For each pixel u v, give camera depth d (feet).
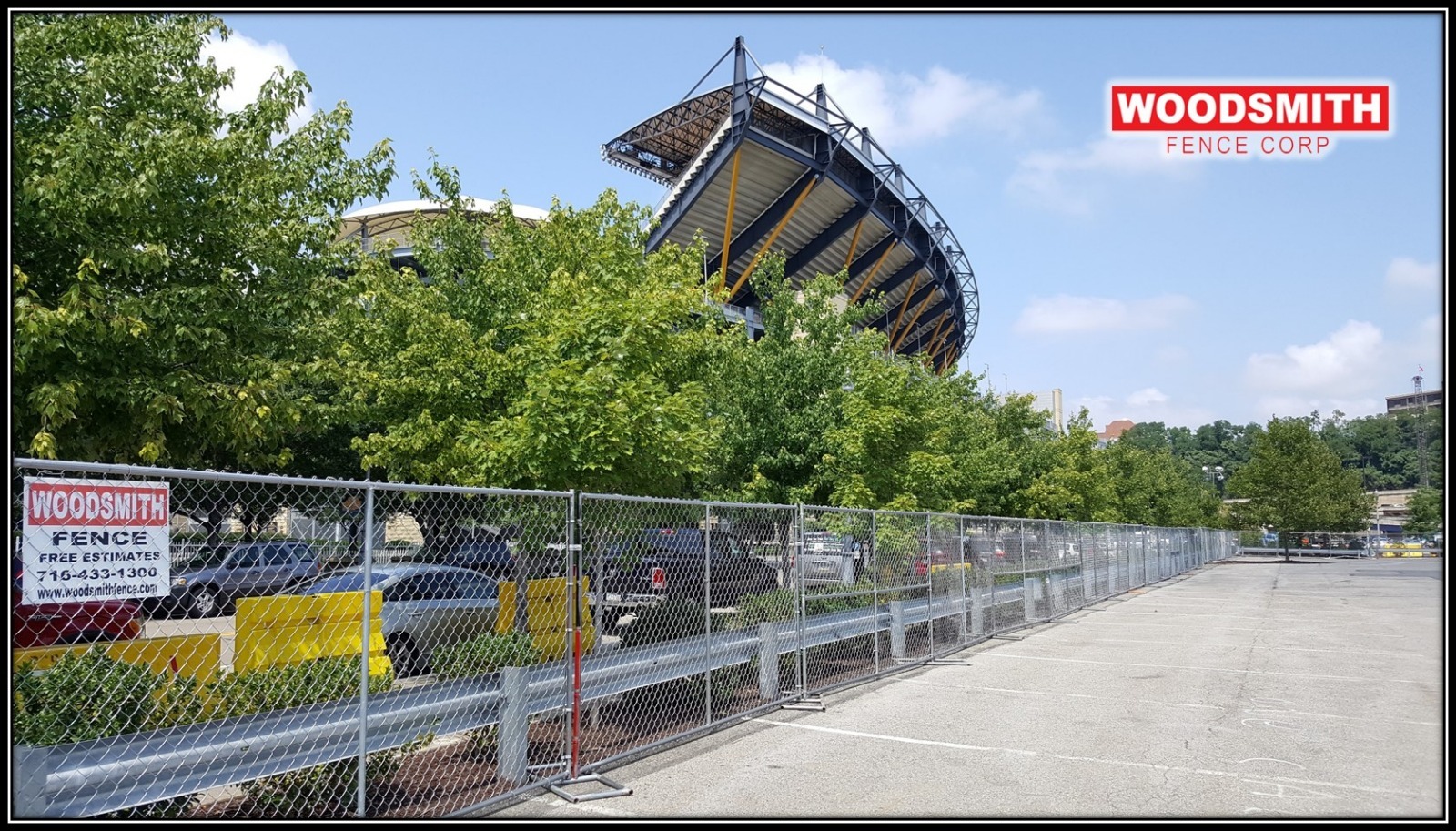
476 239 38.24
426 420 31.19
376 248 36.32
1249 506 183.83
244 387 24.84
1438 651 42.29
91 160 20.93
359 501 17.21
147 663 13.78
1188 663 38.86
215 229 24.27
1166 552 105.40
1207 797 19.36
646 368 27.81
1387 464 400.47
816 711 28.60
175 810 15.47
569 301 31.99
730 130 146.51
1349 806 18.71
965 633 43.60
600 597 22.62
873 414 42.57
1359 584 93.15
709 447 30.76
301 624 15.72
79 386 20.68
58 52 23.26
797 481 44.93
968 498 65.21
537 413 24.18
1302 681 34.17
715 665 27.14
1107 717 27.68
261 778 15.72
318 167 31.22
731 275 180.65
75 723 12.70
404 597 22.81
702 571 28.17
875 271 201.67
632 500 22.34
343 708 15.94
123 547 12.26
